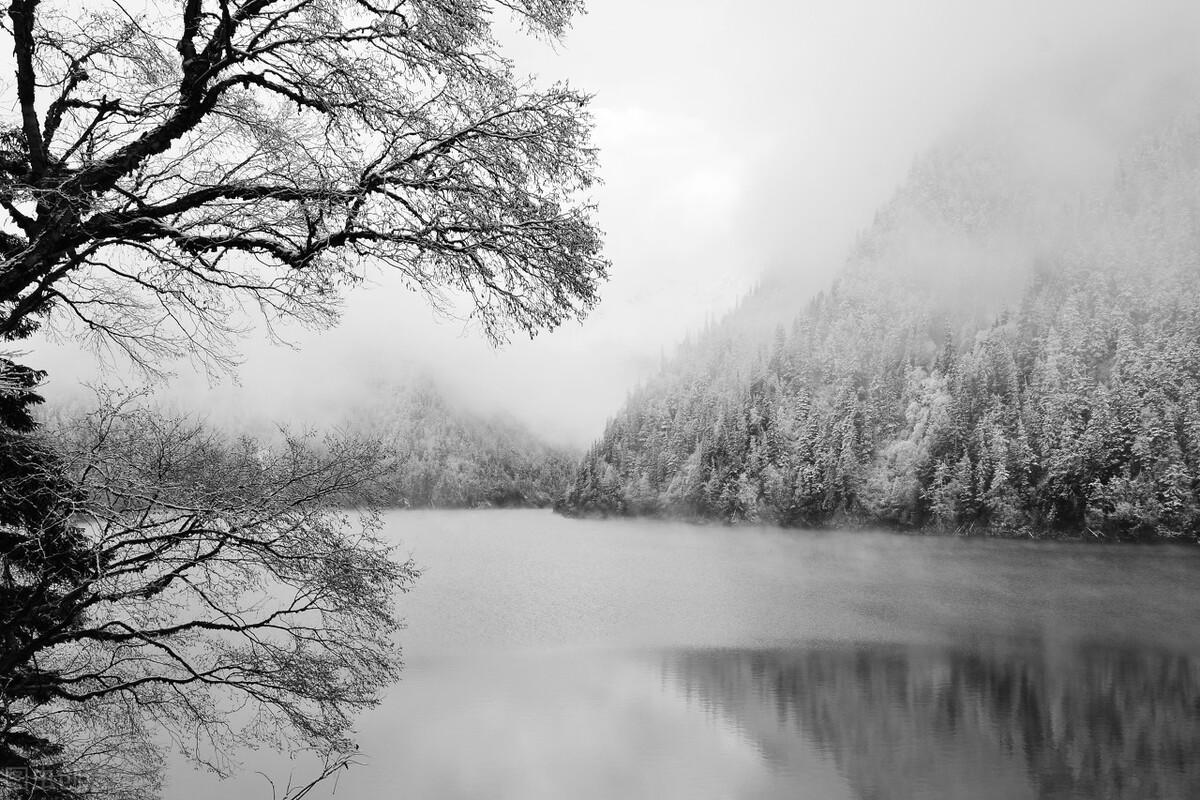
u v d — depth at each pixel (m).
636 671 37.72
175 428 5.53
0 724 5.49
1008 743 28.56
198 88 5.20
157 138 5.20
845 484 134.38
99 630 5.61
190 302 5.35
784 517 137.12
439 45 5.30
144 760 6.45
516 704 31.41
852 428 137.75
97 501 5.15
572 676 36.34
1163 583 73.56
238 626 5.77
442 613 52.91
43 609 5.59
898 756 27.12
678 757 26.27
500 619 50.78
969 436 131.50
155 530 5.63
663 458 164.25
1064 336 152.38
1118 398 127.19
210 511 5.28
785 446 144.12
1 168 5.13
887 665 39.78
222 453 5.72
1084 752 27.64
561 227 5.31
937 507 125.44
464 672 36.53
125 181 5.39
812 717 31.09
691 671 37.84
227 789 17.89
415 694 32.50
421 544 101.81
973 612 56.25
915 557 94.94
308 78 5.30
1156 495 115.88
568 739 27.44
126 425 5.45
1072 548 109.06
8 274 4.93
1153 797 24.16
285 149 5.27
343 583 5.63
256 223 5.11
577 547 103.69
